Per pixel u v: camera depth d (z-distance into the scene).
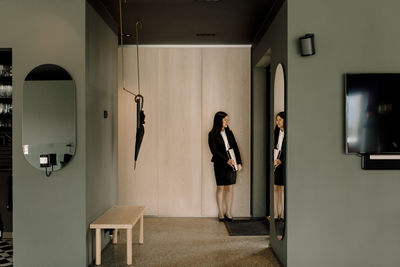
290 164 3.59
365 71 3.59
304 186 3.59
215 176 5.99
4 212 5.09
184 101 6.31
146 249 4.45
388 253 3.58
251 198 6.25
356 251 3.59
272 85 4.35
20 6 3.73
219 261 4.01
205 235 5.09
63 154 3.71
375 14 3.58
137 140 4.41
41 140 3.71
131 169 6.30
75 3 3.71
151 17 4.86
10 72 5.39
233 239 4.88
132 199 6.30
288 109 3.59
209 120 6.29
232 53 6.29
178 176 6.30
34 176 3.72
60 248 3.72
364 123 3.52
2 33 3.73
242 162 6.26
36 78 3.72
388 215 3.58
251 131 6.27
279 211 3.96
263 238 4.93
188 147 6.31
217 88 6.29
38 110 3.72
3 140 5.57
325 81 3.59
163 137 6.31
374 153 3.51
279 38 3.96
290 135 3.59
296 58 3.59
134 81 6.31
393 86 3.52
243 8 4.50
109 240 4.71
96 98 4.12
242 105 6.27
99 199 4.22
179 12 4.66
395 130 3.51
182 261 4.01
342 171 3.59
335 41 3.58
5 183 5.09
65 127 3.71
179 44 6.27
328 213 3.59
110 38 4.75
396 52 3.58
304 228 3.59
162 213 6.31
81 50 3.72
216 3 4.35
